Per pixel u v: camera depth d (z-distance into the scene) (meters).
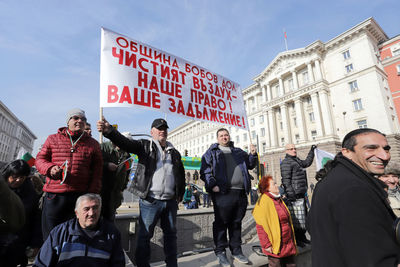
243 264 2.63
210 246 5.00
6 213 1.55
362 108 26.56
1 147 71.88
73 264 1.80
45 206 2.02
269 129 36.62
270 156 33.56
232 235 2.81
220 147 3.15
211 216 5.21
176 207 2.47
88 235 1.92
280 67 35.69
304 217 3.58
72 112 2.14
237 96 4.32
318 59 31.08
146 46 3.23
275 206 2.91
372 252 0.84
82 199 1.93
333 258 1.00
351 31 28.22
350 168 1.18
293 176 3.65
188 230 4.81
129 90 2.82
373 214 0.92
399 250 0.88
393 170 3.41
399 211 4.37
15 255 2.27
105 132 2.13
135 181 2.32
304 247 3.55
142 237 2.21
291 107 34.41
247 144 40.69
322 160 5.85
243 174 2.94
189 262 2.71
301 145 30.31
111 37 2.90
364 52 27.22
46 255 1.79
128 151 2.34
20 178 2.38
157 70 3.25
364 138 1.21
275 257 2.69
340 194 1.03
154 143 2.50
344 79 28.69
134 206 14.34
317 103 30.00
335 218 1.02
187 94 3.52
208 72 3.97
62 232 1.88
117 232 2.11
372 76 26.06
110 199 2.69
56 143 2.08
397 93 26.80
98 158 2.28
